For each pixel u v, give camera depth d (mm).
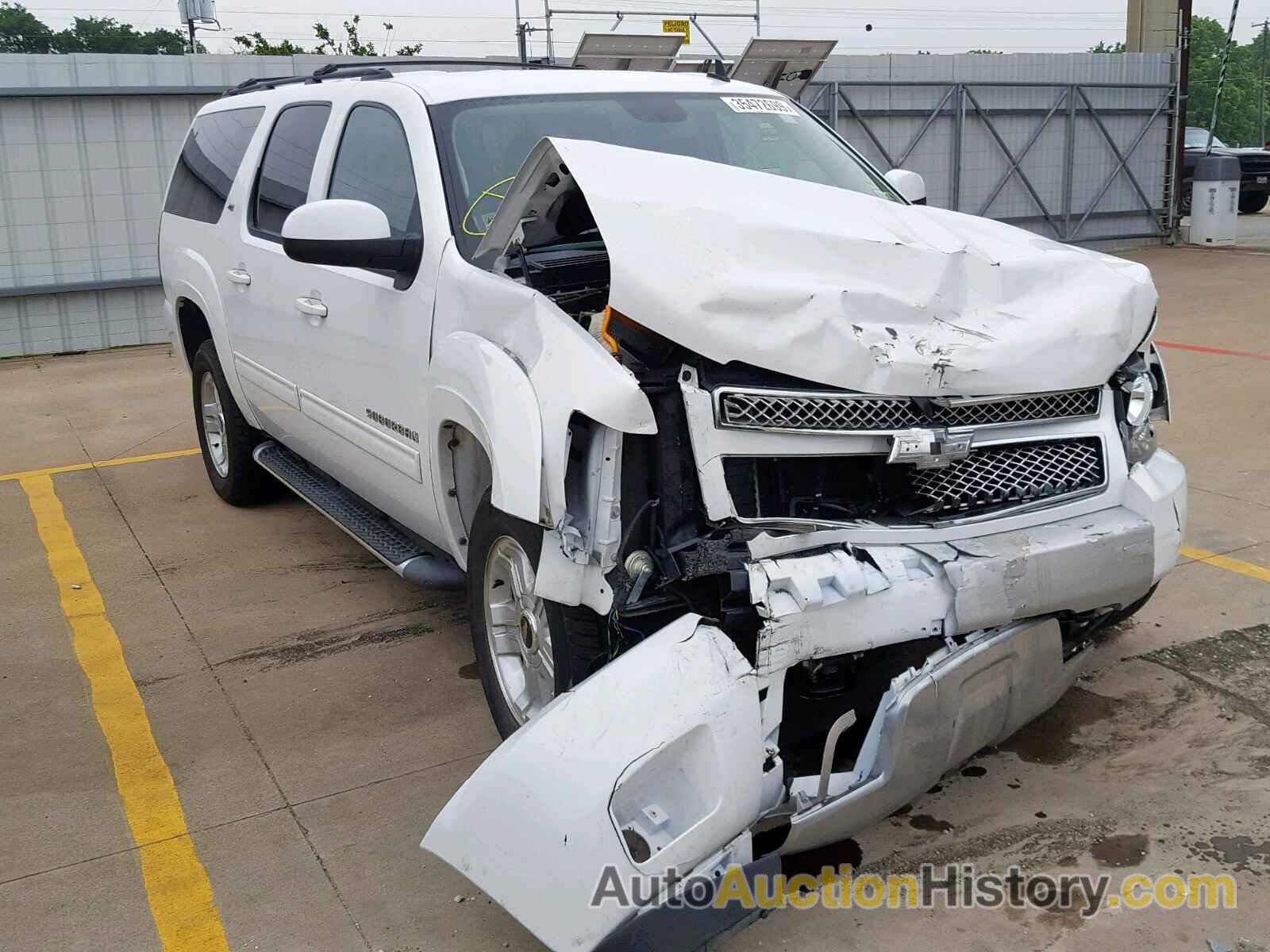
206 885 3143
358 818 3439
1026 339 3092
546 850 2543
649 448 2961
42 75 12008
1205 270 15305
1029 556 2963
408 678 4352
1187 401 7996
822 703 3168
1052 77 16906
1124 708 3922
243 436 6145
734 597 2805
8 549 5953
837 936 2863
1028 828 3275
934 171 16500
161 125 12523
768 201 3312
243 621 4926
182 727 4035
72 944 2924
